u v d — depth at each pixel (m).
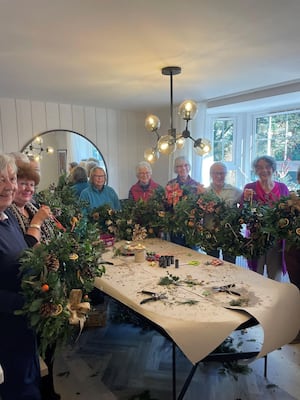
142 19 1.56
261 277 1.90
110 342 2.36
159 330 1.41
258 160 2.76
